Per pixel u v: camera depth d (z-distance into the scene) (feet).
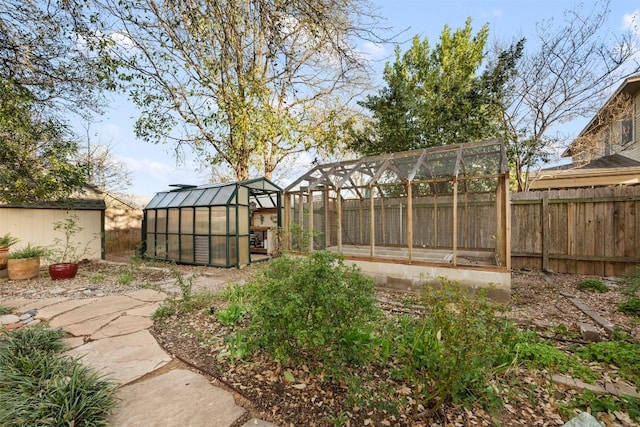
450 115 28.14
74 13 17.99
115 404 6.97
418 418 6.56
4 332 11.19
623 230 19.36
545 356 8.67
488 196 23.95
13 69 19.20
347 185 24.23
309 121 37.96
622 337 10.21
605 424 6.42
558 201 21.22
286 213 23.72
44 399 6.62
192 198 29.37
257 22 25.54
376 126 34.40
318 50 24.03
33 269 22.57
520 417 6.69
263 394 7.48
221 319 12.01
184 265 28.53
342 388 7.65
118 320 12.89
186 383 8.06
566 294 15.90
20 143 20.85
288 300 7.56
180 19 24.41
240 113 28.99
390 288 18.21
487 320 6.66
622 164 32.30
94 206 32.14
